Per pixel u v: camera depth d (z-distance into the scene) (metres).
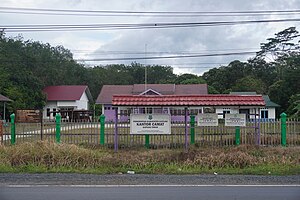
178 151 16.34
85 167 14.28
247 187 10.35
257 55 74.81
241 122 17.91
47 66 66.31
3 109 45.66
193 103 17.23
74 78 73.50
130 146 17.98
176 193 9.40
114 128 18.03
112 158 15.05
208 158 14.84
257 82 67.44
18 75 52.12
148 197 8.86
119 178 11.91
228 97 17.48
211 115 18.02
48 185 10.66
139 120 17.64
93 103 66.69
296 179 11.73
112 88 56.22
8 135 18.39
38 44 69.62
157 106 17.38
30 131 18.91
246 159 14.76
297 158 15.29
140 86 56.03
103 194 9.26
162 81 83.12
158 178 11.92
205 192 9.55
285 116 18.23
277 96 53.91
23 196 8.97
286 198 8.77
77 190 9.85
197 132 18.12
